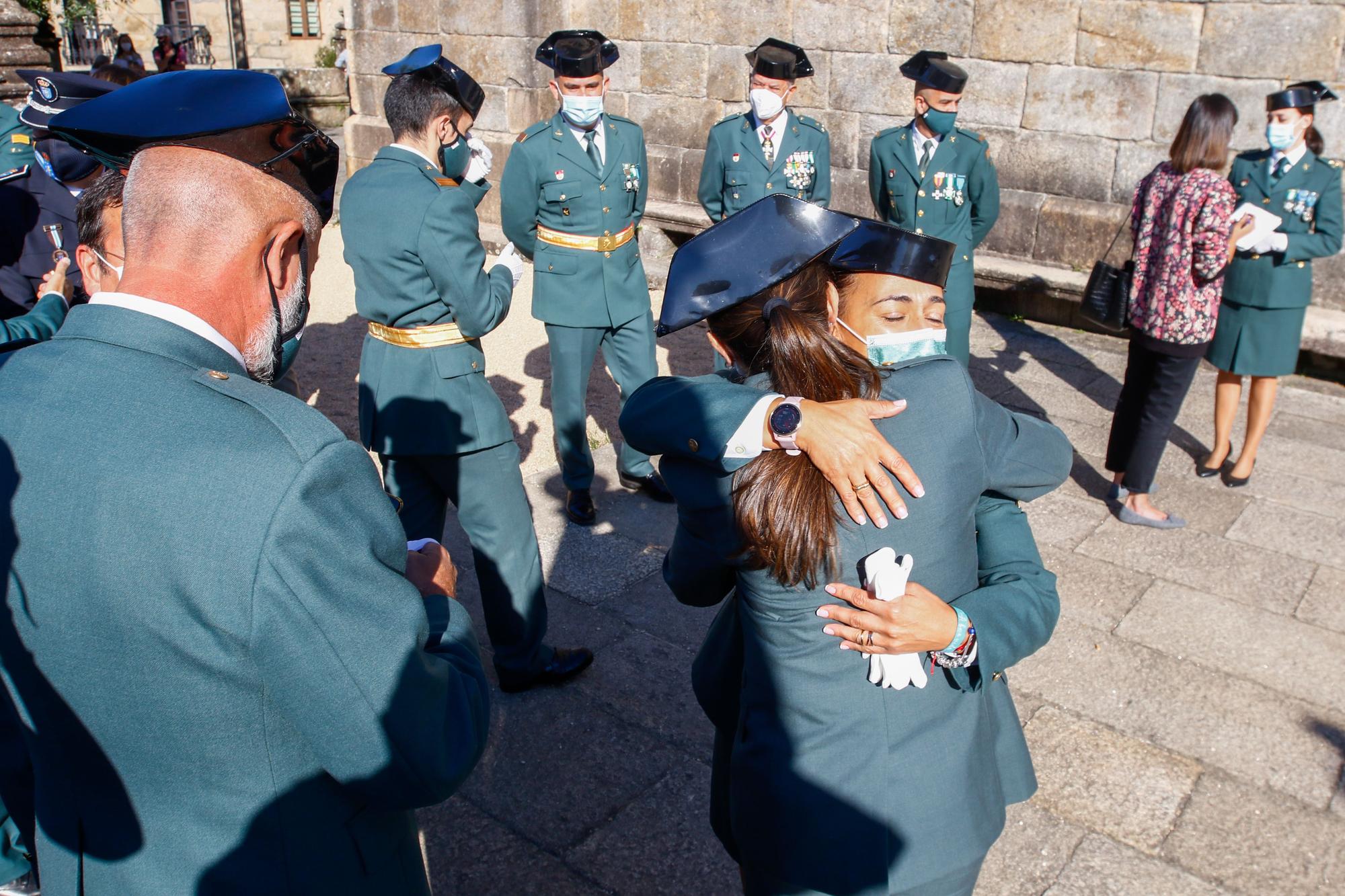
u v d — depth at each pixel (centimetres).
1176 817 279
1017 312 733
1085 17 660
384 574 118
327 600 111
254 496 109
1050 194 706
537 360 655
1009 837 272
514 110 923
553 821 276
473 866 260
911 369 154
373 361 302
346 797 127
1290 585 394
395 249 281
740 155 545
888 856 145
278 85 123
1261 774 296
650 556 418
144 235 118
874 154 535
